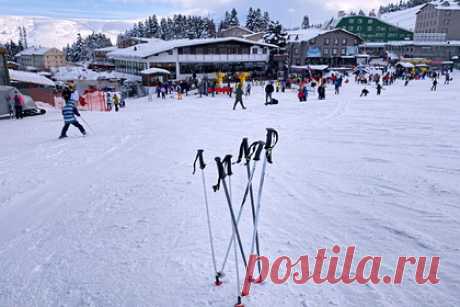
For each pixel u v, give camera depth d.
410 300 3.09
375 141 9.39
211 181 6.41
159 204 5.41
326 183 6.08
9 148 10.77
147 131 12.77
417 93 26.91
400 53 83.88
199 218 4.79
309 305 3.07
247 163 3.24
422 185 5.80
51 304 3.22
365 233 4.25
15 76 29.72
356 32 90.06
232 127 12.50
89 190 6.43
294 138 10.11
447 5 94.44
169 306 3.12
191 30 100.94
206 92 32.66
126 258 3.90
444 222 4.43
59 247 4.28
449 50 80.69
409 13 144.62
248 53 54.47
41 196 6.29
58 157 9.18
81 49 117.88
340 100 21.59
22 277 3.68
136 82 45.72
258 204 3.26
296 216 4.78
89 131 13.59
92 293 3.34
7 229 5.00
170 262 3.77
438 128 11.01
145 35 121.19
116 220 4.94
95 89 39.44
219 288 3.32
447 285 3.26
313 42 67.56
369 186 5.86
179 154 8.70
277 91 31.62
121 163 8.27
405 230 4.27
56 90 36.44
